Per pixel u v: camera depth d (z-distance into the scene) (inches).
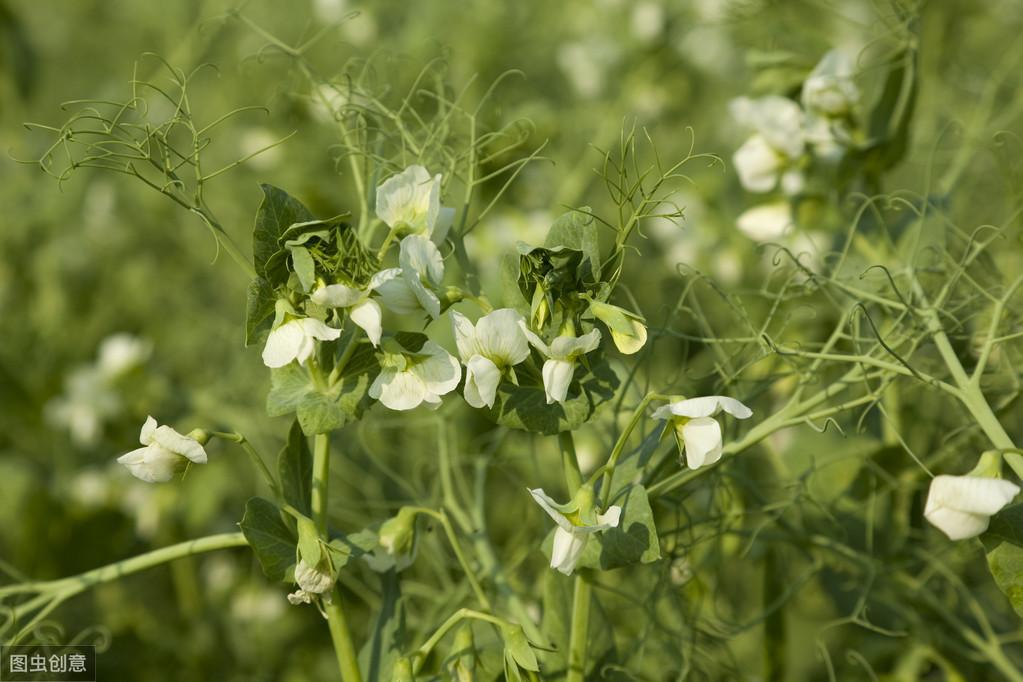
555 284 33.2
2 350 54.1
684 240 50.0
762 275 48.9
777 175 40.1
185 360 56.7
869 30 41.1
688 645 38.5
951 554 40.8
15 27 62.4
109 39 83.0
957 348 39.4
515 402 33.7
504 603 38.0
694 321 48.2
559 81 66.2
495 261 46.6
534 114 50.4
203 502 47.9
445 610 39.2
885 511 40.3
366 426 41.1
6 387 53.7
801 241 40.3
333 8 55.2
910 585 39.9
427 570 43.1
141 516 47.6
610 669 35.7
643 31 61.1
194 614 47.9
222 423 49.7
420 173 33.8
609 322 32.9
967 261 37.0
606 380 33.7
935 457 39.2
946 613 39.7
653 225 55.8
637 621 40.1
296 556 33.6
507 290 33.9
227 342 56.0
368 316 32.6
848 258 39.9
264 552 33.4
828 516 38.7
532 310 33.2
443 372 33.1
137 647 46.8
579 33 65.3
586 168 53.6
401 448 45.7
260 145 51.4
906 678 40.4
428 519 40.3
